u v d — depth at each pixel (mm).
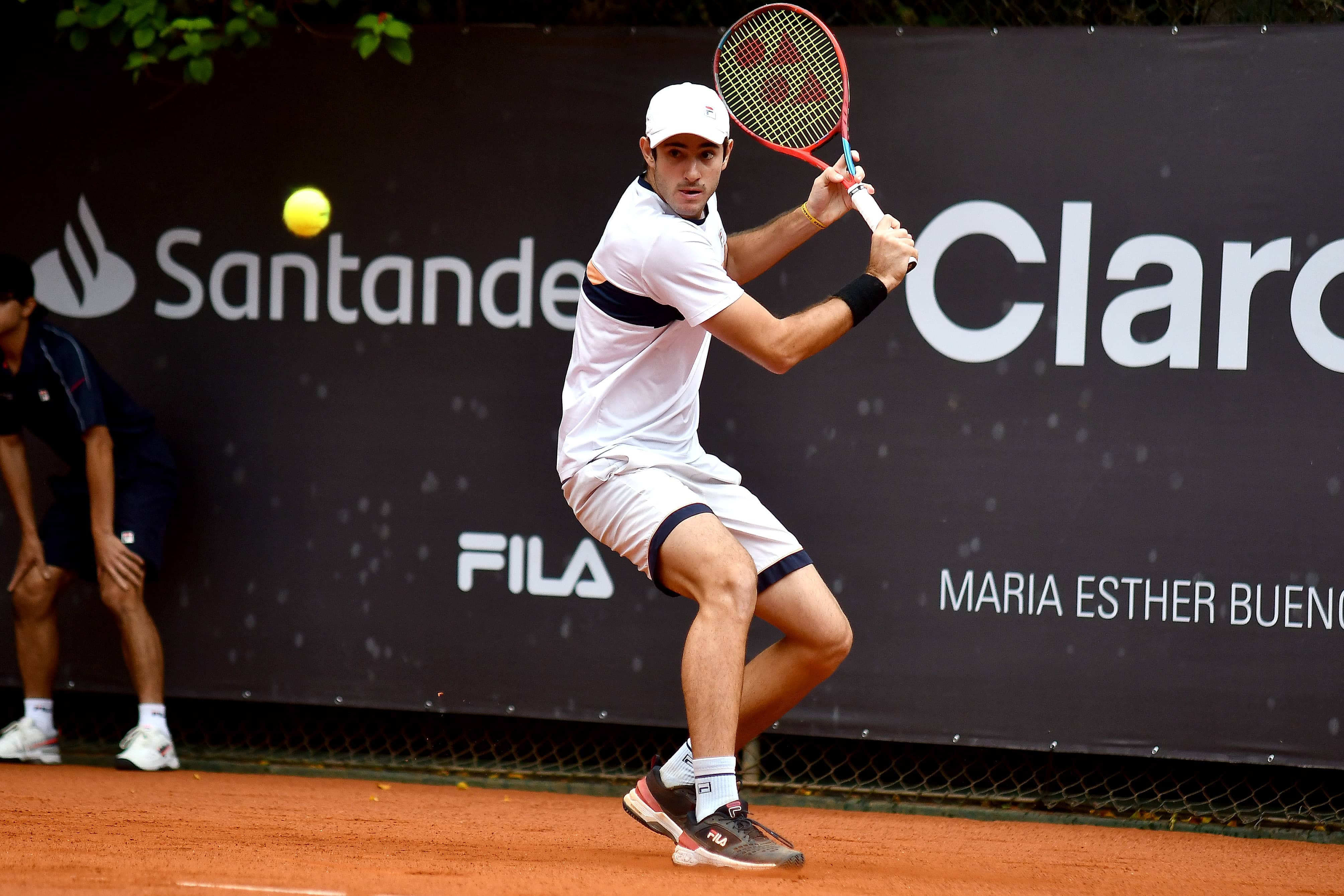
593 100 16891
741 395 16500
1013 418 16016
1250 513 15570
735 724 10531
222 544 17531
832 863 12117
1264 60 15594
